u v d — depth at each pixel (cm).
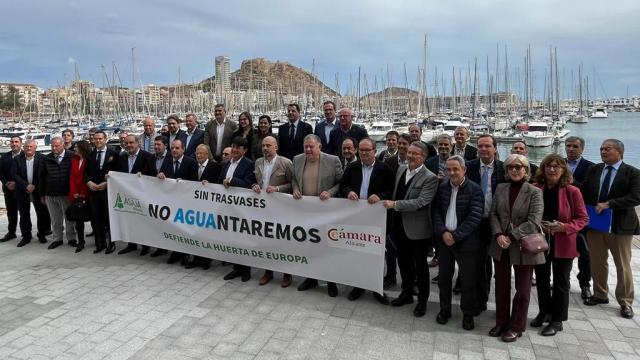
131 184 754
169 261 743
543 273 508
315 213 597
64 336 484
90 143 872
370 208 558
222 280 661
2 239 884
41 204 865
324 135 822
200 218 689
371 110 7062
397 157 718
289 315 537
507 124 5566
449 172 496
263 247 638
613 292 618
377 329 502
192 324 511
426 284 541
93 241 890
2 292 612
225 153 696
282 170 643
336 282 590
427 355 445
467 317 503
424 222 534
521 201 471
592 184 564
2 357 441
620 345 467
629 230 536
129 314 538
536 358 440
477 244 497
